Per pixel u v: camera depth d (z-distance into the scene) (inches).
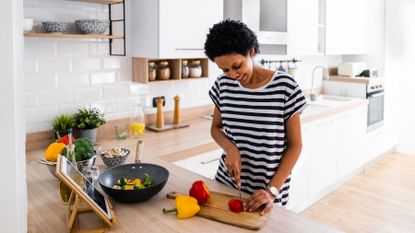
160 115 107.7
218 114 68.3
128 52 104.4
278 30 133.0
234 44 52.3
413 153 197.6
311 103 155.3
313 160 133.4
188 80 119.1
